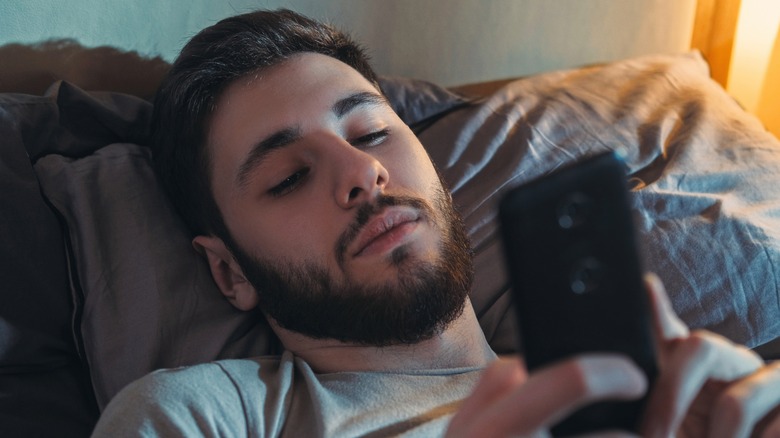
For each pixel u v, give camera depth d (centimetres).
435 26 166
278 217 98
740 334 110
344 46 115
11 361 93
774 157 135
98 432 78
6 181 99
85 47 124
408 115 138
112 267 102
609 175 48
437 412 88
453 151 131
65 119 114
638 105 146
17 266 96
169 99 110
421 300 92
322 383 91
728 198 124
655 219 119
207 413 79
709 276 113
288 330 102
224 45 108
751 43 205
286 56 107
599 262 48
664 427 51
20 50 116
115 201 107
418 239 94
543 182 48
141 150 116
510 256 47
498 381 48
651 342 48
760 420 62
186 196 110
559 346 47
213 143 106
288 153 100
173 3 132
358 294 93
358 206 94
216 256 109
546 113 139
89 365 98
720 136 139
